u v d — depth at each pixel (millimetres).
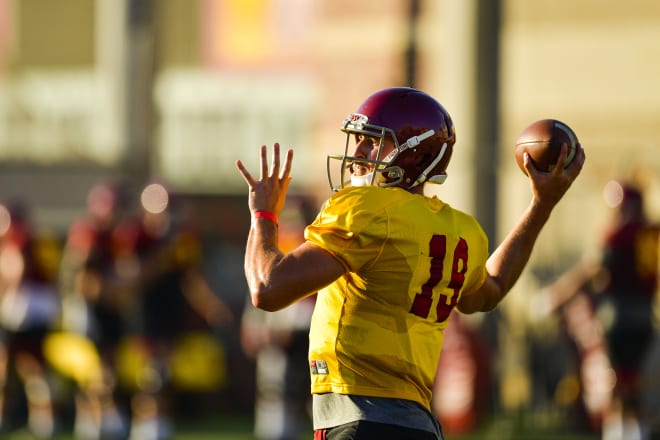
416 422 12938
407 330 13039
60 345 35219
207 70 80625
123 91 49344
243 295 48000
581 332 37156
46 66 85812
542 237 41344
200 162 75250
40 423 35750
